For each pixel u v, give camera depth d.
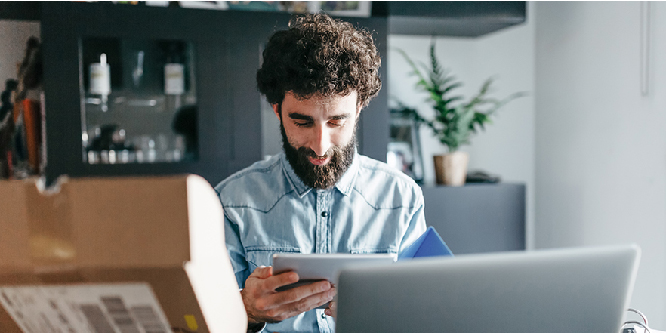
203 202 0.43
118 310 0.46
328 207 1.11
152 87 2.02
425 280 0.48
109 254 0.40
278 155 1.18
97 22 1.89
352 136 1.04
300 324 1.03
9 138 1.92
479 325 0.50
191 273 0.41
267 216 1.11
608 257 0.52
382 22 2.11
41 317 0.48
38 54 1.96
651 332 0.91
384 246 1.12
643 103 1.83
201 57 2.00
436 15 2.12
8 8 1.86
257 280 0.80
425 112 2.52
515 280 0.49
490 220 2.23
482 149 2.64
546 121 2.40
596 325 0.53
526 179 2.54
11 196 0.41
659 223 1.77
